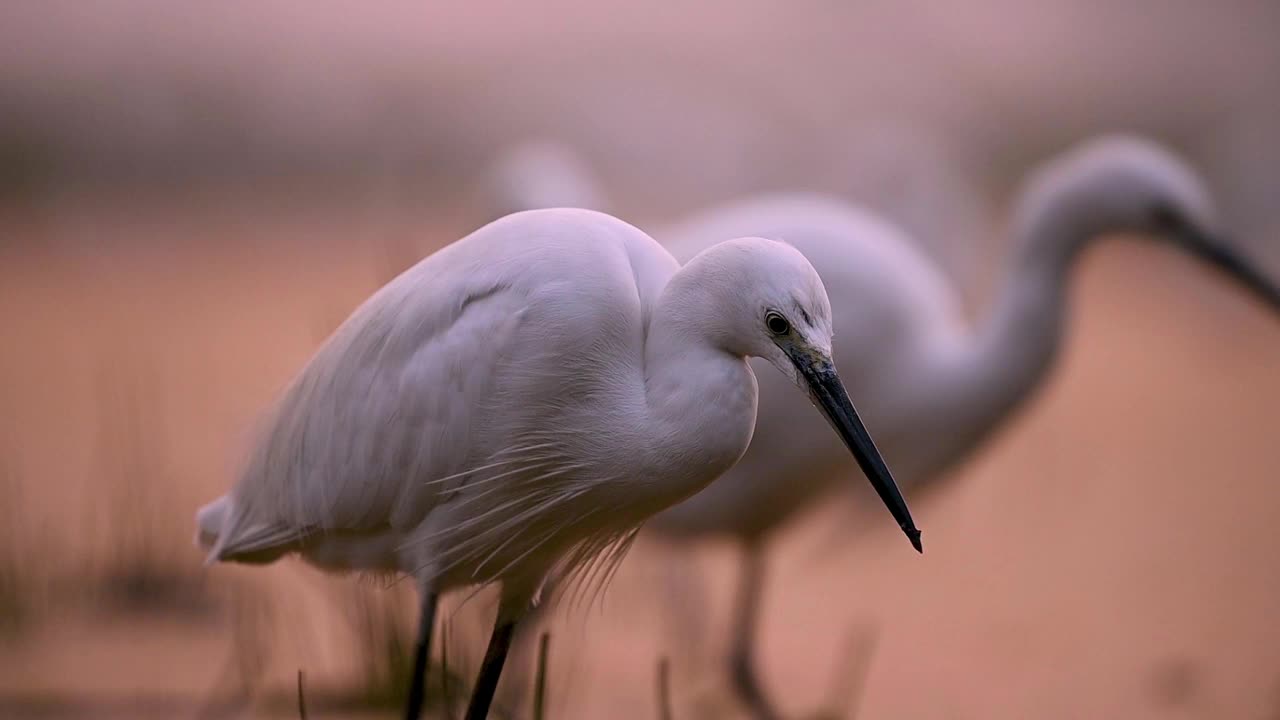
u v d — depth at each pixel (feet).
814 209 30.42
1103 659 30.45
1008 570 36.73
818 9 99.60
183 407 49.08
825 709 27.78
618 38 98.53
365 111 104.32
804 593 35.58
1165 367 59.06
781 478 28.27
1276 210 68.28
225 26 107.24
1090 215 30.48
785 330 17.07
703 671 29.91
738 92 92.99
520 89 100.07
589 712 26.89
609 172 86.69
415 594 27.40
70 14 106.01
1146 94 99.76
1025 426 50.49
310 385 20.45
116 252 80.23
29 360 56.70
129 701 25.95
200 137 100.22
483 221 39.32
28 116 97.14
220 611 31.09
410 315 19.40
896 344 29.45
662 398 17.75
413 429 19.38
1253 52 101.30
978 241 48.80
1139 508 41.68
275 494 20.80
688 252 28.86
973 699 28.37
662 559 34.45
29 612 30.12
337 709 25.41
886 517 32.37
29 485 39.86
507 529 19.61
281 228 87.81
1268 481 44.04
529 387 18.56
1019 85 99.96
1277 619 32.71
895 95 97.30
